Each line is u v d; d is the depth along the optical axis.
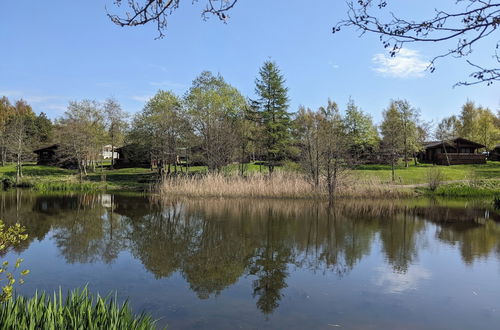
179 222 17.25
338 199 25.83
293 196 26.19
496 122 69.25
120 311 5.17
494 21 2.58
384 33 2.90
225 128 34.44
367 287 8.41
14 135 45.03
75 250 12.07
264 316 6.79
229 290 8.27
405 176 36.72
